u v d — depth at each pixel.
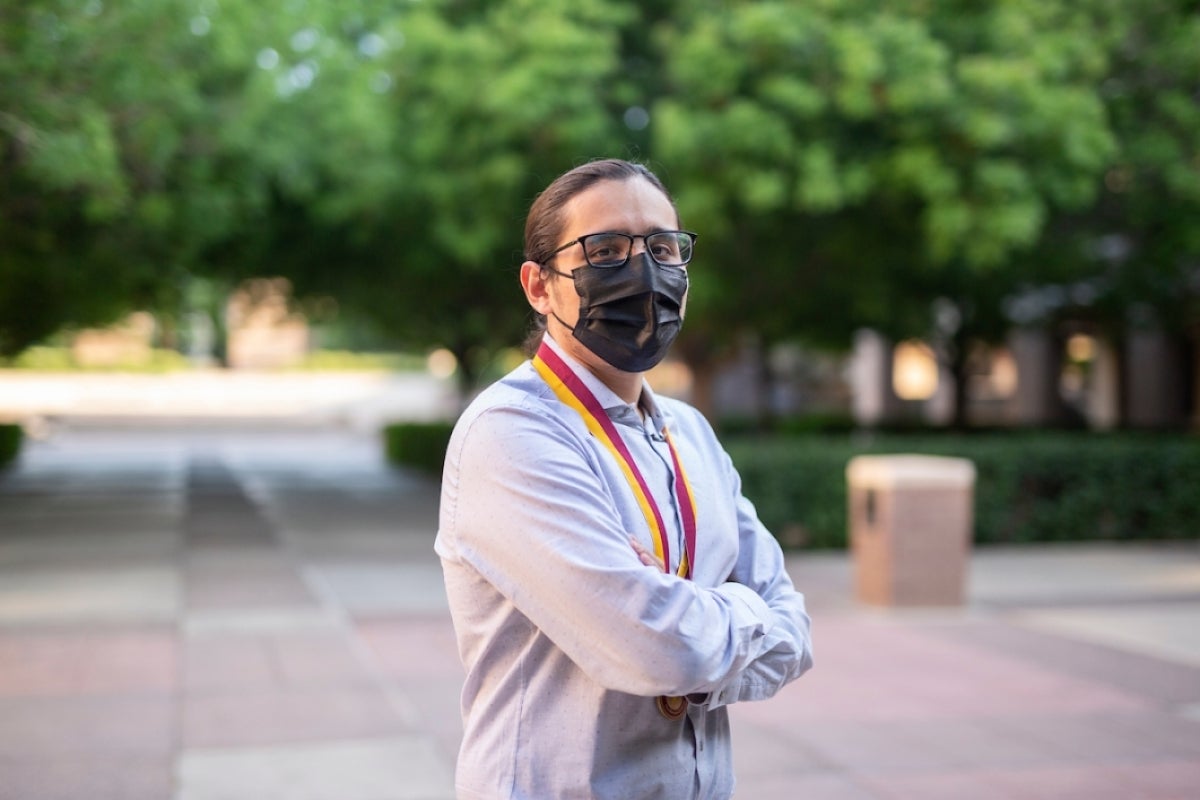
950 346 18.22
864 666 7.37
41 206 11.59
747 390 32.75
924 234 12.31
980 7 11.80
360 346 56.94
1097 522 13.20
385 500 17.72
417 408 42.41
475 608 1.91
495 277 17.55
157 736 5.70
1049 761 5.45
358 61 14.08
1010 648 7.93
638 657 1.73
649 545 1.92
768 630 1.88
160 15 9.98
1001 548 12.89
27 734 5.71
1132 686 6.87
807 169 11.04
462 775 1.91
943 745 5.68
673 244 1.98
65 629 8.23
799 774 5.23
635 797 1.83
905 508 9.37
